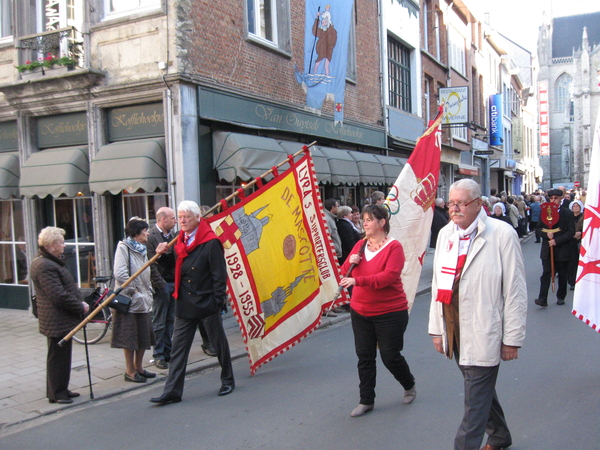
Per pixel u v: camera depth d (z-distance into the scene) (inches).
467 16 984.9
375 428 164.2
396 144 641.0
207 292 199.6
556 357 231.3
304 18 446.6
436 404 182.1
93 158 335.0
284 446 155.6
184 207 197.6
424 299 396.5
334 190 524.4
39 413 191.6
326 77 448.1
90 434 172.6
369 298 170.6
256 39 386.0
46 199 371.6
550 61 3171.8
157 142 320.8
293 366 238.8
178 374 198.4
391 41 663.8
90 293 288.7
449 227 134.3
